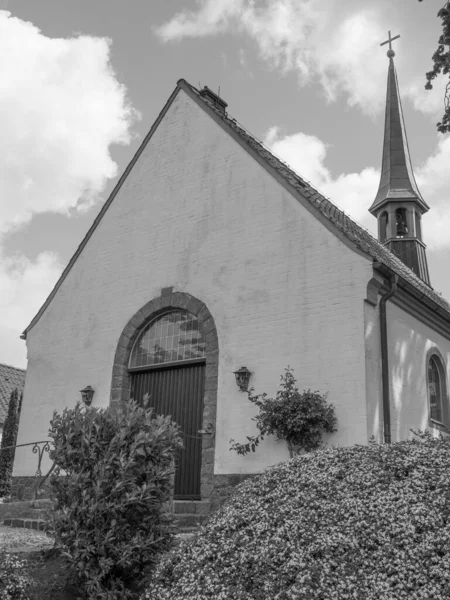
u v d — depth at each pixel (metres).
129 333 13.62
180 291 13.09
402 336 12.00
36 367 15.15
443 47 9.95
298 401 10.43
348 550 4.88
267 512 5.60
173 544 6.77
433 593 4.35
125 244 14.45
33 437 14.60
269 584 4.82
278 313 11.52
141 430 6.82
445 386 13.82
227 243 12.63
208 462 11.56
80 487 6.56
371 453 6.11
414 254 20.89
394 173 22.02
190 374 12.78
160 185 14.25
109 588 6.36
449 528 4.77
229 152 13.21
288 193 12.05
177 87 14.63
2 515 11.50
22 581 6.23
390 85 23.94
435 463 5.64
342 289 10.94
